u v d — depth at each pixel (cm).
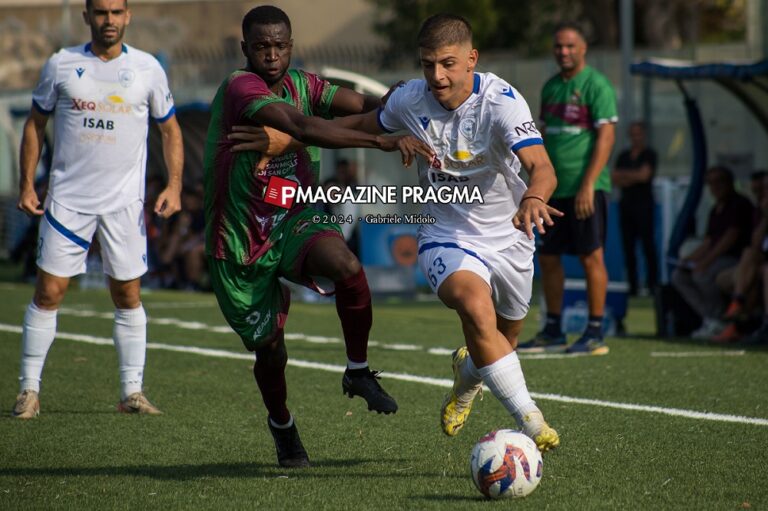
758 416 1895
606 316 3266
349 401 2083
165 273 5088
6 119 6588
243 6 11588
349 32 11412
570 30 2666
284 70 1492
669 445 1656
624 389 2186
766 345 2933
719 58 7338
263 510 1310
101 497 1384
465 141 1474
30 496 1394
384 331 3334
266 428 1839
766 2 5950
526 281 1559
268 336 1491
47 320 1967
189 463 1577
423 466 1541
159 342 3006
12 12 11862
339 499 1353
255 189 1470
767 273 2944
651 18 9719
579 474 1472
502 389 1411
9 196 7106
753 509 1292
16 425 1866
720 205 3192
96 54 1911
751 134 6438
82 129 1912
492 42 10031
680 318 3206
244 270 1484
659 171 7050
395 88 1525
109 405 2061
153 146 5025
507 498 1334
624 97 5772
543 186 1375
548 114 2723
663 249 4938
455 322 3631
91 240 1961
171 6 11625
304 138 1422
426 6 9512
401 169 5259
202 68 8112
